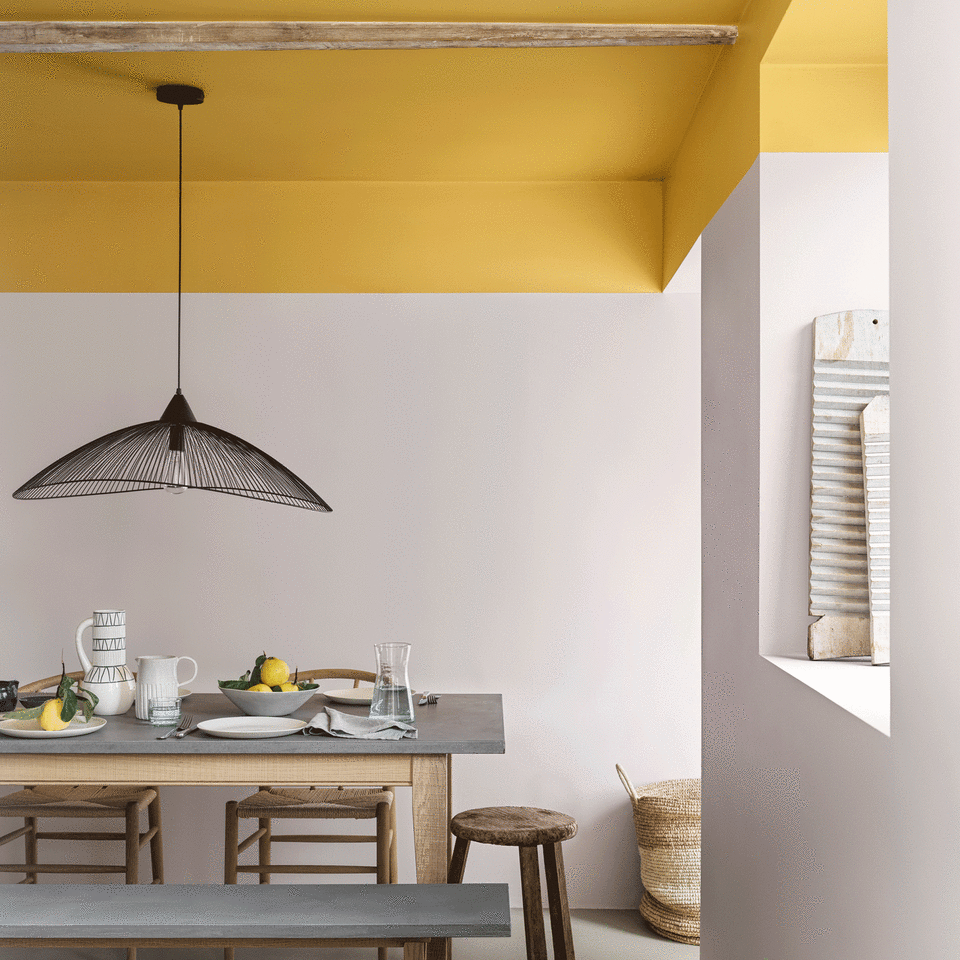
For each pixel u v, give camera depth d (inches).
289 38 106.5
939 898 52.2
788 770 82.6
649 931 143.6
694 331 156.4
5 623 157.3
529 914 110.0
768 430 93.0
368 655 156.2
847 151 93.4
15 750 101.0
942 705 51.9
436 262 157.6
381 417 157.1
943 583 51.9
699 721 154.6
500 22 106.3
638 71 117.3
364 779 101.8
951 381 51.1
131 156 147.3
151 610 157.4
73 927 79.8
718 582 111.1
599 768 154.6
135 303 157.9
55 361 157.9
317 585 156.8
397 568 156.5
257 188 158.2
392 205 157.9
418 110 129.3
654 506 155.9
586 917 149.7
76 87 123.0
